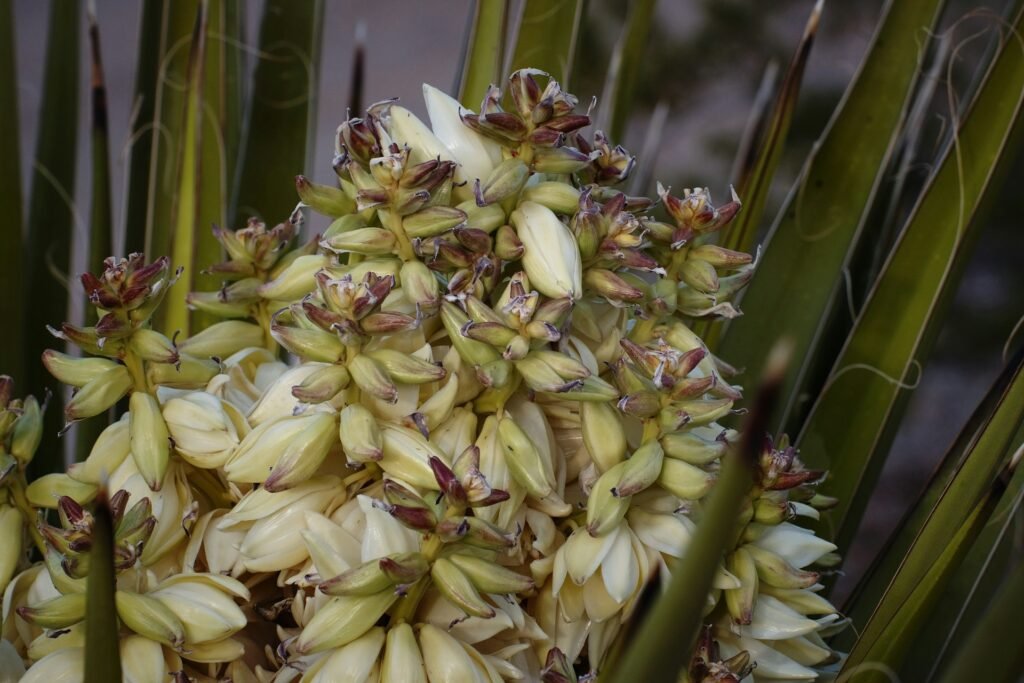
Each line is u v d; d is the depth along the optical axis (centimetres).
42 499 92
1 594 92
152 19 124
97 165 117
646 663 75
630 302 91
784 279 118
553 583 91
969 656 77
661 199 94
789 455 92
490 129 91
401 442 89
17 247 113
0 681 89
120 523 88
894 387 114
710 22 220
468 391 91
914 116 120
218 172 119
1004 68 110
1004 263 200
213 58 120
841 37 218
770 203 210
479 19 113
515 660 91
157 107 120
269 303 100
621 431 91
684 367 90
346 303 87
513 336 88
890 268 114
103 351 92
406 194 89
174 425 92
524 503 92
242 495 93
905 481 216
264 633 95
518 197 91
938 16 114
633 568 90
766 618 94
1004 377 103
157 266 91
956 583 105
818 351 121
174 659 90
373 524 88
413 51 321
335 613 86
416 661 86
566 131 91
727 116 223
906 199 127
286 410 92
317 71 123
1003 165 109
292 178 123
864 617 109
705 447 90
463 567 86
